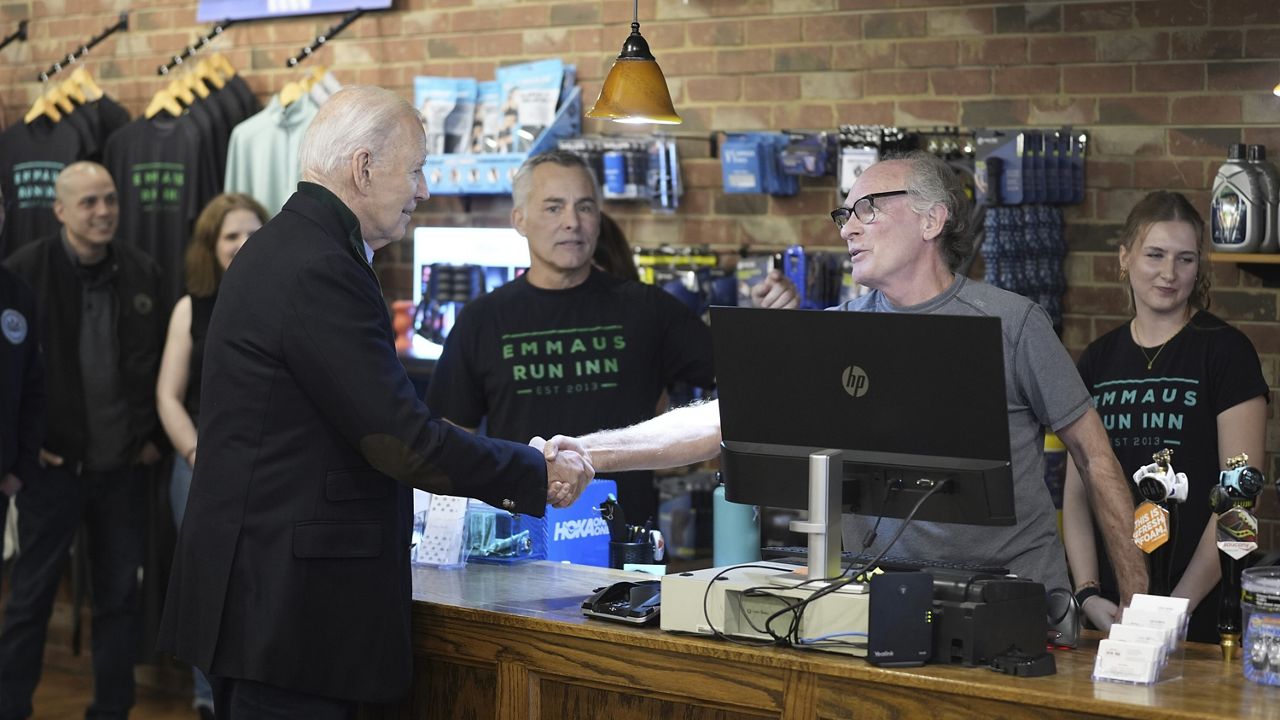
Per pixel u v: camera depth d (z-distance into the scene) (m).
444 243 5.37
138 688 5.88
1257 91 4.39
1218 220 4.21
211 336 2.67
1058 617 2.55
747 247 5.04
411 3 5.68
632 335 3.99
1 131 6.42
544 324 3.96
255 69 6.00
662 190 5.06
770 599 2.47
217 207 4.87
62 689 5.82
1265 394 3.52
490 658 2.75
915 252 2.79
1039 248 4.56
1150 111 4.52
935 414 2.37
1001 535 2.72
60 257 5.10
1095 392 3.70
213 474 2.63
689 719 2.51
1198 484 3.51
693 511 4.75
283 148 5.57
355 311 2.59
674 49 5.18
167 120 5.82
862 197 2.80
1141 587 2.69
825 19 4.94
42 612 5.00
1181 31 4.47
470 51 5.56
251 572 2.58
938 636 2.37
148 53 6.25
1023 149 4.54
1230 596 2.48
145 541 5.64
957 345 2.31
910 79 4.82
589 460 2.88
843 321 2.41
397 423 2.56
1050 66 4.63
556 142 5.18
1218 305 4.45
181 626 2.63
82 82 6.08
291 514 2.58
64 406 5.00
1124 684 2.24
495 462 2.68
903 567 2.49
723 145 4.94
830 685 2.35
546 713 2.69
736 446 2.58
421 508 3.41
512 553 3.33
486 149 5.34
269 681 2.55
